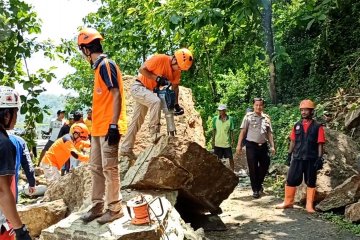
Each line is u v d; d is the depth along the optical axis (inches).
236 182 282.5
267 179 434.0
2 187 138.8
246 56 378.9
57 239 209.5
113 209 206.1
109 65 196.4
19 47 259.8
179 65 253.1
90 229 201.8
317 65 593.9
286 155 464.8
